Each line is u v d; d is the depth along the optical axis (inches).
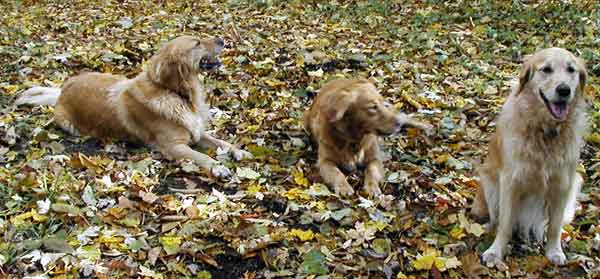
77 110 167.0
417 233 133.7
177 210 136.6
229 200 141.2
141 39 233.6
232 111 179.8
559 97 120.6
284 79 198.2
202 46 164.1
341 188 145.5
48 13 281.6
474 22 258.8
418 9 281.0
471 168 154.5
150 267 124.2
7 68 198.4
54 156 151.9
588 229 137.5
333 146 152.3
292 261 126.5
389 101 184.1
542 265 127.3
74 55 209.2
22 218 130.9
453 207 140.0
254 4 302.4
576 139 125.2
